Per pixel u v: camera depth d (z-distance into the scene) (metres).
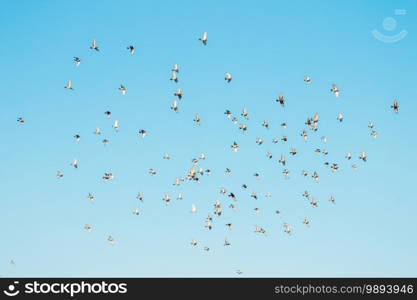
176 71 52.66
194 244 54.12
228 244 53.50
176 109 54.38
